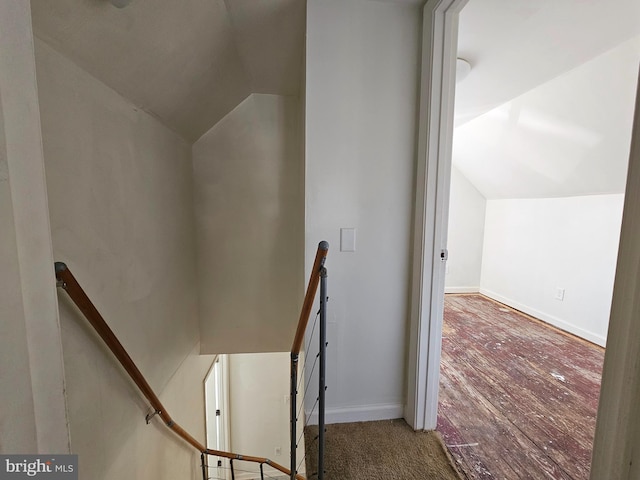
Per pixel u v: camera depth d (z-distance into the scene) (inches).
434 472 47.9
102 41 37.8
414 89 55.0
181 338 79.8
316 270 39.4
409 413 58.6
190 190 88.7
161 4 40.3
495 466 49.1
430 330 55.6
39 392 15.0
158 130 64.4
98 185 43.1
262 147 93.5
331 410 59.2
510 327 118.0
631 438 16.4
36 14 29.1
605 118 74.2
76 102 38.1
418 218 55.3
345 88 53.7
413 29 53.8
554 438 55.7
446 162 53.0
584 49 61.8
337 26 52.3
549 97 81.5
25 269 14.2
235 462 141.4
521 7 50.1
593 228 105.3
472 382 75.8
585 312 107.0
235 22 57.9
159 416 64.6
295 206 96.5
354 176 55.7
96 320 37.6
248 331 100.8
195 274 93.5
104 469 44.4
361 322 58.6
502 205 153.9
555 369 83.4
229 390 140.1
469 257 170.2
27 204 14.4
